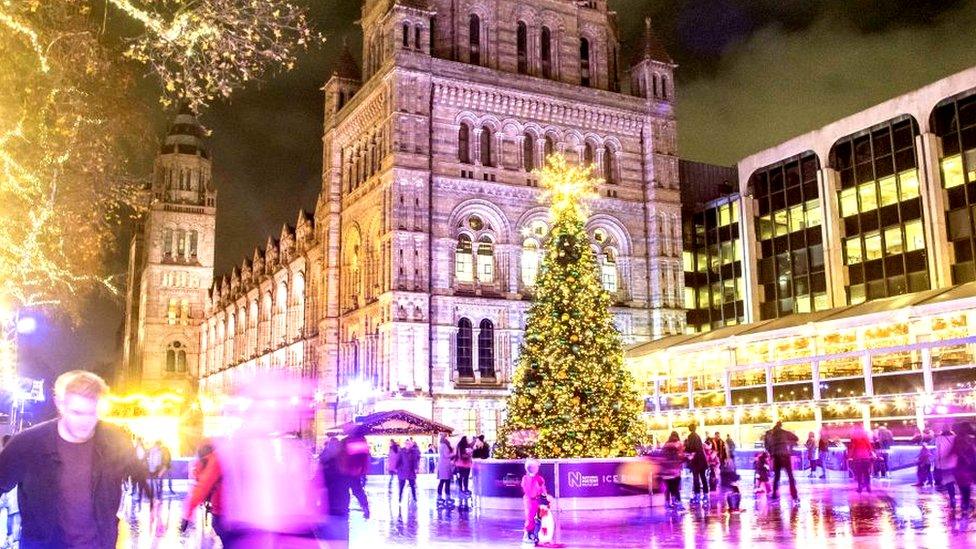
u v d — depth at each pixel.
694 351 51.88
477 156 63.44
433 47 64.81
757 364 47.69
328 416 68.88
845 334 45.75
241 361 110.62
